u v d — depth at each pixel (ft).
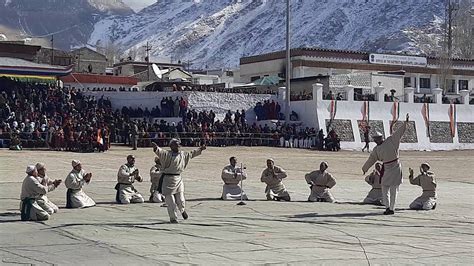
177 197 49.29
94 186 76.54
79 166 58.23
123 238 42.04
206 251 37.91
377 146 57.21
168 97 170.71
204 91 173.17
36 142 135.44
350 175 100.94
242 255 36.94
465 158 150.51
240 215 54.70
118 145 148.97
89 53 304.91
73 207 57.62
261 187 78.89
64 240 41.19
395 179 56.75
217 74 341.41
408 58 254.27
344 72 241.55
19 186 74.49
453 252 39.86
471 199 72.38
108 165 104.37
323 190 66.90
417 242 43.06
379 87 184.96
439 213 59.11
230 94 175.32
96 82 218.79
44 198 51.16
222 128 157.79
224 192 66.28
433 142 190.70
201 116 162.50
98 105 164.96
